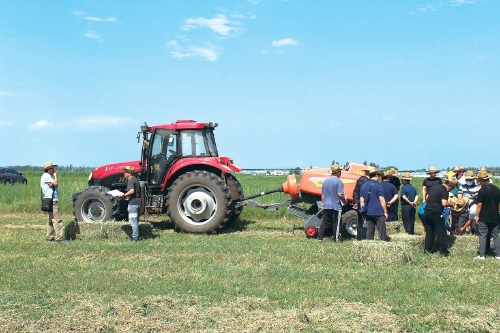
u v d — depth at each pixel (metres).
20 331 5.26
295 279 7.34
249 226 13.51
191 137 12.67
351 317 5.68
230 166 13.48
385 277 7.45
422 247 9.52
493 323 5.52
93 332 5.24
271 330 5.29
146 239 10.94
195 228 11.90
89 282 7.08
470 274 7.81
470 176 11.65
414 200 11.13
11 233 11.78
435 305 6.12
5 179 29.44
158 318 5.61
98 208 12.02
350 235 11.45
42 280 7.21
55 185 10.45
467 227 11.73
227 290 6.71
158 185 12.54
